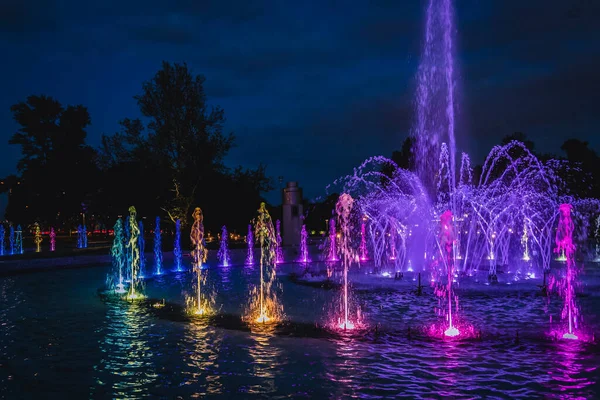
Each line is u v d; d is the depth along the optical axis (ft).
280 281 57.93
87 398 19.98
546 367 23.43
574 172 116.47
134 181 129.49
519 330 31.14
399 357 25.21
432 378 22.00
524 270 64.34
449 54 104.01
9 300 44.52
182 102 128.47
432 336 29.73
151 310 39.17
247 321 34.55
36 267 71.92
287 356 25.50
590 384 21.12
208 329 31.94
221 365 24.08
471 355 25.54
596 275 58.59
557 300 42.14
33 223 164.45
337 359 24.94
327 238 124.16
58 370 23.54
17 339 29.50
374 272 65.26
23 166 158.92
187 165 129.90
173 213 132.98
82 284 56.39
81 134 161.68
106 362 24.75
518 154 125.18
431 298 43.80
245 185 140.87
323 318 35.47
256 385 21.26
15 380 22.17
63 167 156.56
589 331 30.83
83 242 142.31
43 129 158.10
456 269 65.00
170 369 23.53
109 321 34.73
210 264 83.20
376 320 34.60
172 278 62.90
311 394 20.20
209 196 133.59
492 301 41.91
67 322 34.42
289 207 121.60
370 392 20.36
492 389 20.62
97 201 151.33
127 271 71.41
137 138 129.08
